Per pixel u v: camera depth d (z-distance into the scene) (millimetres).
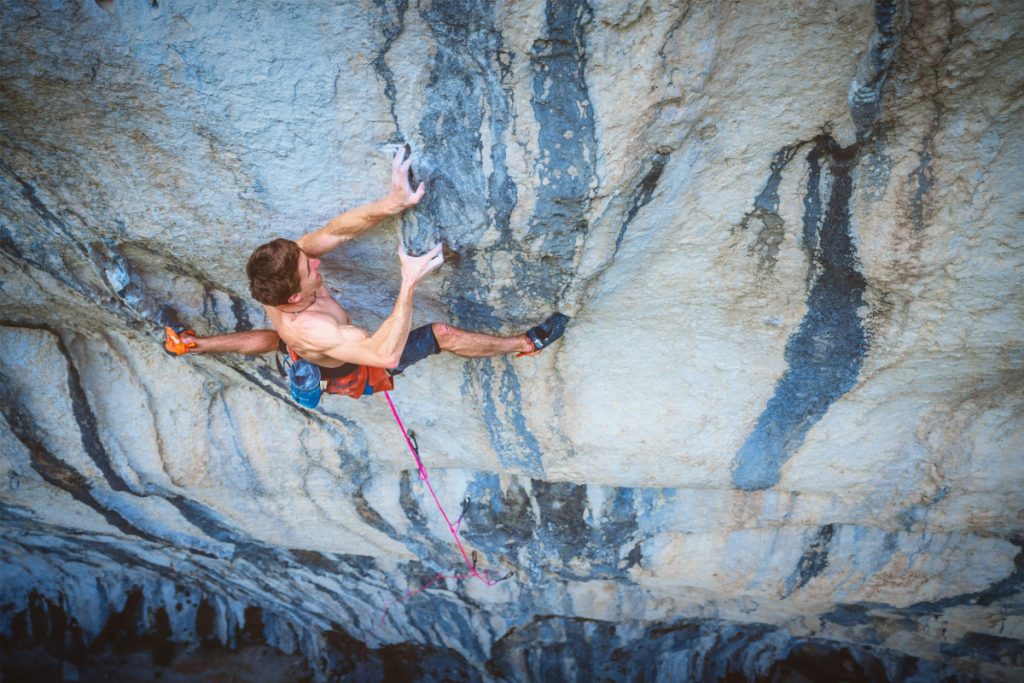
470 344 4125
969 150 3254
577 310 4234
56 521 7348
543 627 7520
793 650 7703
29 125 3527
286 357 5023
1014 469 4812
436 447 5645
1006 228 3486
